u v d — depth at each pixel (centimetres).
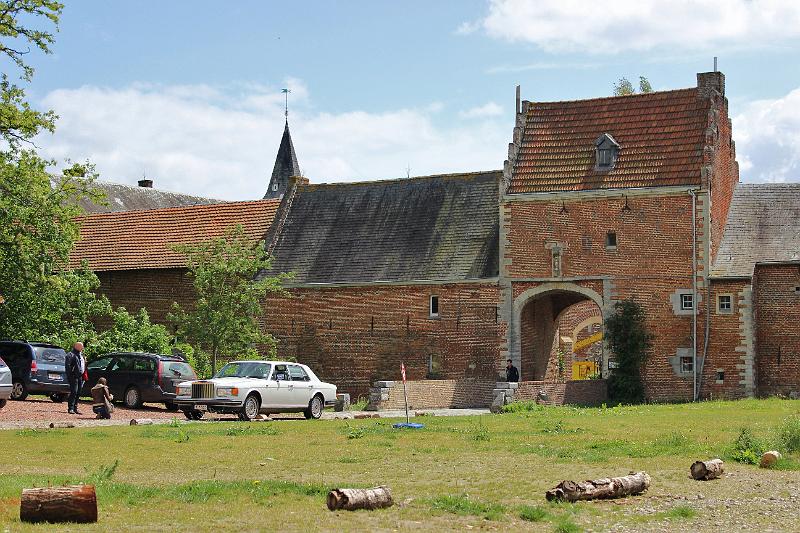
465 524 1353
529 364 4662
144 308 4981
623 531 1333
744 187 4750
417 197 5025
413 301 4731
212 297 4488
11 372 3300
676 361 4319
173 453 2059
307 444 2234
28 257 4188
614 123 4634
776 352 4281
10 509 1362
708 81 4528
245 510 1413
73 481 1587
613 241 4441
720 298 4291
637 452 2056
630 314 4369
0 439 2272
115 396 3412
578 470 1823
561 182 4550
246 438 2361
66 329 4222
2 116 3791
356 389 4809
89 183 4453
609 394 4359
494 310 4578
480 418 2922
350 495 1423
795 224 4472
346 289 4862
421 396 3775
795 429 2128
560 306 4972
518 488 1627
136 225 5606
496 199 4825
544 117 4769
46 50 3762
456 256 4719
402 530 1309
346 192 5212
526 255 4556
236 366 3181
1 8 3628
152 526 1308
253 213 5394
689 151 4416
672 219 4353
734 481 1720
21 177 4219
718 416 3025
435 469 1838
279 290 4812
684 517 1425
